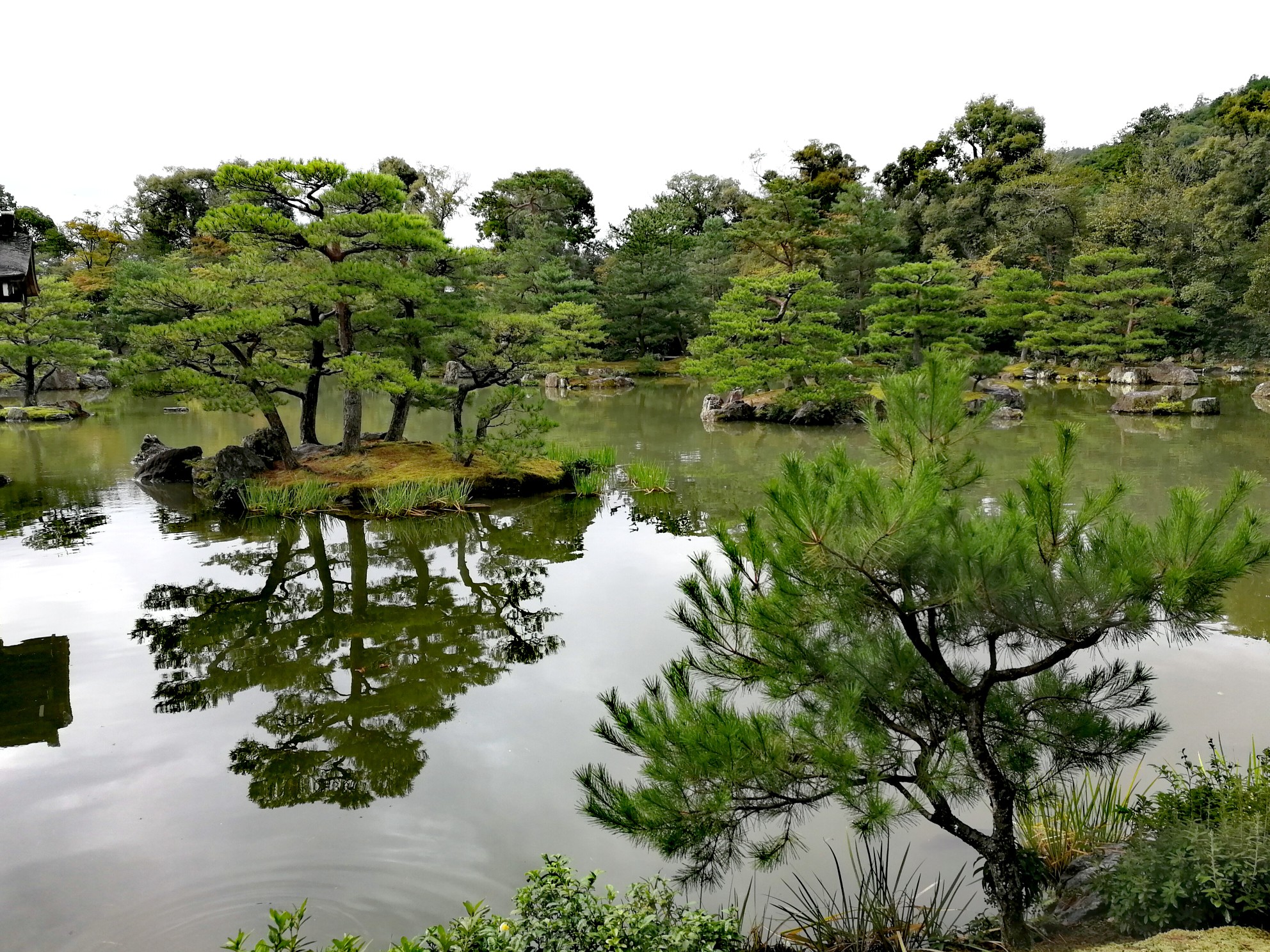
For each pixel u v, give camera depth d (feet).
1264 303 122.31
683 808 13.11
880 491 12.75
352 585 36.45
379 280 51.21
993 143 177.47
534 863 17.17
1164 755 20.13
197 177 187.21
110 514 50.39
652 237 157.07
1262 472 56.39
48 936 14.89
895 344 101.35
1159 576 11.77
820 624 14.80
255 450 56.90
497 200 186.39
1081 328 127.95
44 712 24.26
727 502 53.31
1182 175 159.94
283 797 19.72
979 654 19.83
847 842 17.84
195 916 15.43
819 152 189.06
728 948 12.62
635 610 32.94
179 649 29.07
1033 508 13.00
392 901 15.87
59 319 99.71
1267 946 10.95
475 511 51.29
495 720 23.67
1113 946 12.07
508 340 57.36
